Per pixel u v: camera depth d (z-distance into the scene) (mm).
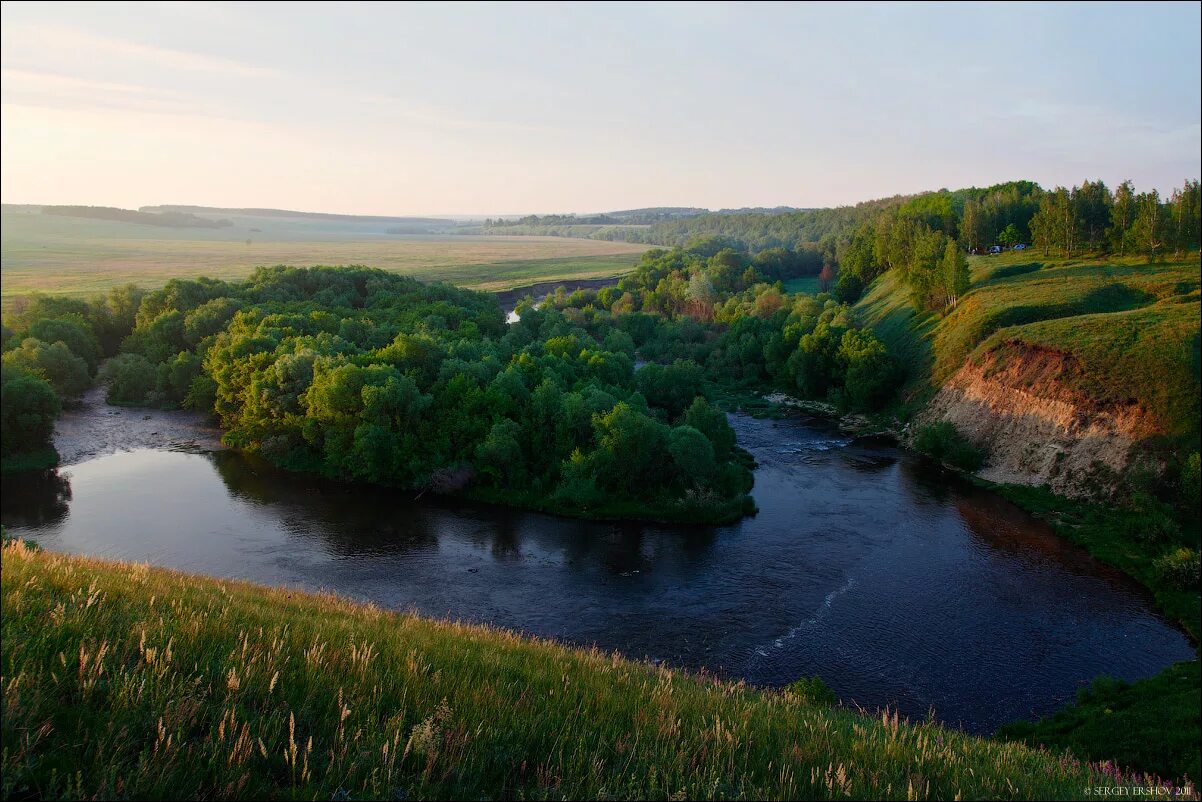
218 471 61094
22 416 58344
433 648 15094
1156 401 55469
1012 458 62562
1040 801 11172
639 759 10164
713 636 36156
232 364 70375
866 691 31422
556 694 12867
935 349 85250
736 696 15797
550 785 9289
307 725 9797
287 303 92438
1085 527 50312
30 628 10953
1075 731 27234
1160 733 25781
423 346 69562
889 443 74312
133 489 55875
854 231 182750
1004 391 67125
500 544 47969
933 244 103875
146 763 7785
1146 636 36656
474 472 57969
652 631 36500
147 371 78688
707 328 128250
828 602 40156
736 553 47125
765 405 91188
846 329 96500
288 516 51688
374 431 57875
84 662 9312
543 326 103625
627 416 55812
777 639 35969
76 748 8070
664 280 158250
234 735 8820
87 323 78250
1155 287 79438
